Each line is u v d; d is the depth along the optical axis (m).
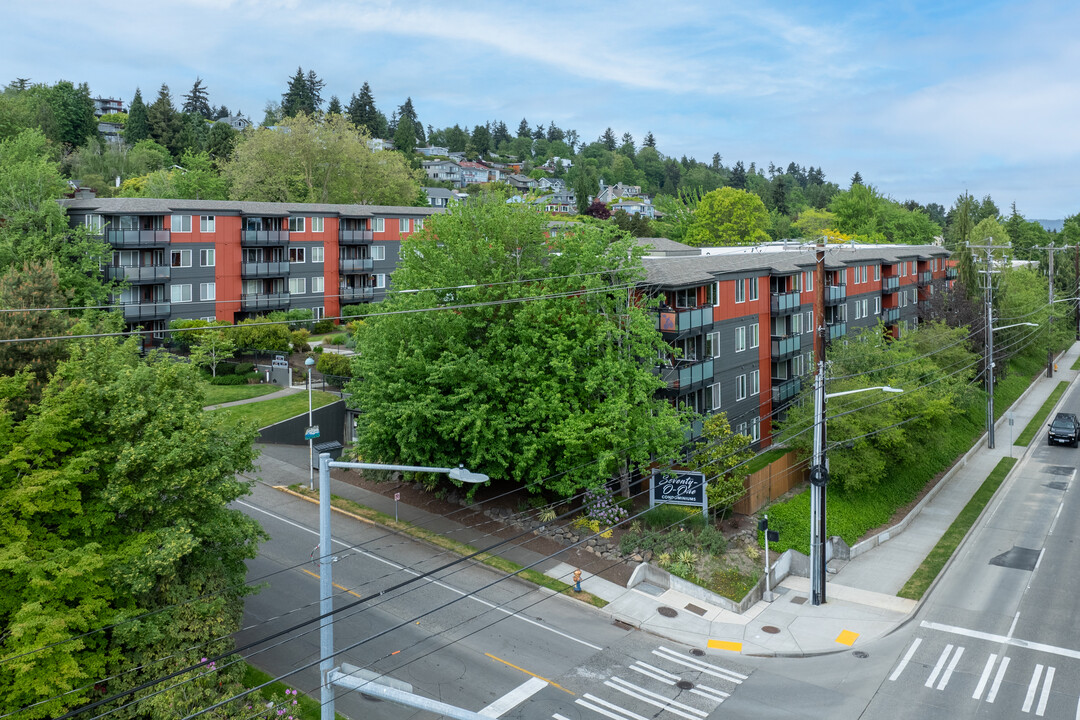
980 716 21.12
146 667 17.81
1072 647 25.02
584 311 32.22
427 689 21.72
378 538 31.84
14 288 28.58
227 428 22.06
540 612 26.83
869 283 59.53
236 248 60.84
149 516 19.31
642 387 31.09
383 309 32.69
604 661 23.83
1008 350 68.25
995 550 34.09
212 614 18.98
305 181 85.75
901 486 40.75
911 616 27.61
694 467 34.12
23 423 17.89
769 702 21.80
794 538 33.16
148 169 103.25
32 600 16.41
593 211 126.06
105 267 53.28
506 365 30.83
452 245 31.94
